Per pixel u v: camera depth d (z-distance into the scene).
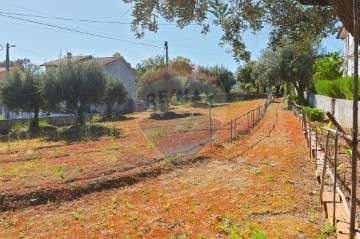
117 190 8.62
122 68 39.50
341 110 16.66
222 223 5.84
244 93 50.19
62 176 9.58
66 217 6.95
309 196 6.93
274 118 23.23
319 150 9.46
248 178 8.69
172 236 5.43
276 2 3.88
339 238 4.28
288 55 27.58
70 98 22.70
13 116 33.00
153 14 3.55
